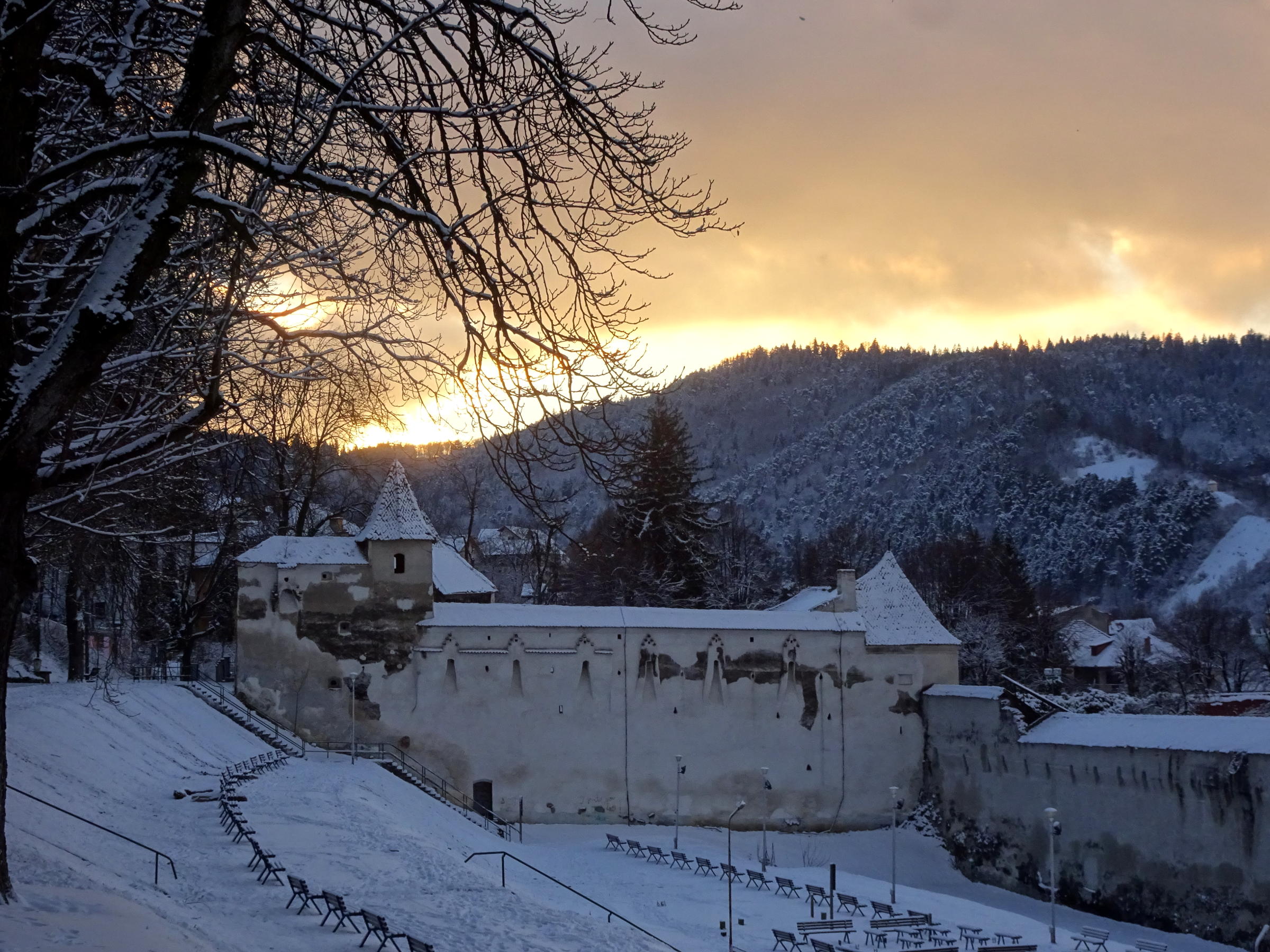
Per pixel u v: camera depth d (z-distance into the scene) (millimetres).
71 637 66625
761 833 77750
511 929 34844
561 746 76625
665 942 38844
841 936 48000
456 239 17438
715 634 79125
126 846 37844
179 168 15797
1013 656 108375
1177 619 160000
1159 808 60406
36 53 15625
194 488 32094
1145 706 94562
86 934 20844
